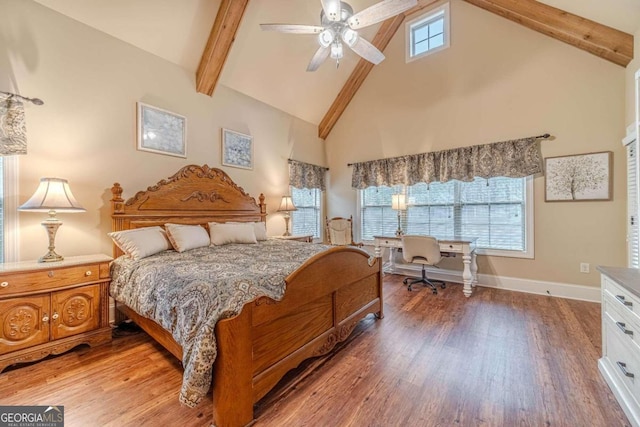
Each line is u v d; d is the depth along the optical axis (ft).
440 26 14.60
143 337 8.36
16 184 7.67
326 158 19.08
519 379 5.96
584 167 10.82
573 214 11.12
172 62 11.15
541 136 11.56
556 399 5.30
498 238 12.92
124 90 9.77
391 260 15.89
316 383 5.91
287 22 12.22
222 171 12.60
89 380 6.09
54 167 8.28
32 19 7.90
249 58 12.67
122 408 5.17
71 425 4.75
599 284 10.66
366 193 17.35
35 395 5.58
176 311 5.31
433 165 14.21
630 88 9.64
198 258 8.04
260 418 4.91
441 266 14.39
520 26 12.13
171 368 6.59
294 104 16.26
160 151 10.68
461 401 5.30
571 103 11.09
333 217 18.66
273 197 15.60
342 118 18.16
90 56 9.00
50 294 6.99
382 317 9.46
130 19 9.45
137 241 8.47
